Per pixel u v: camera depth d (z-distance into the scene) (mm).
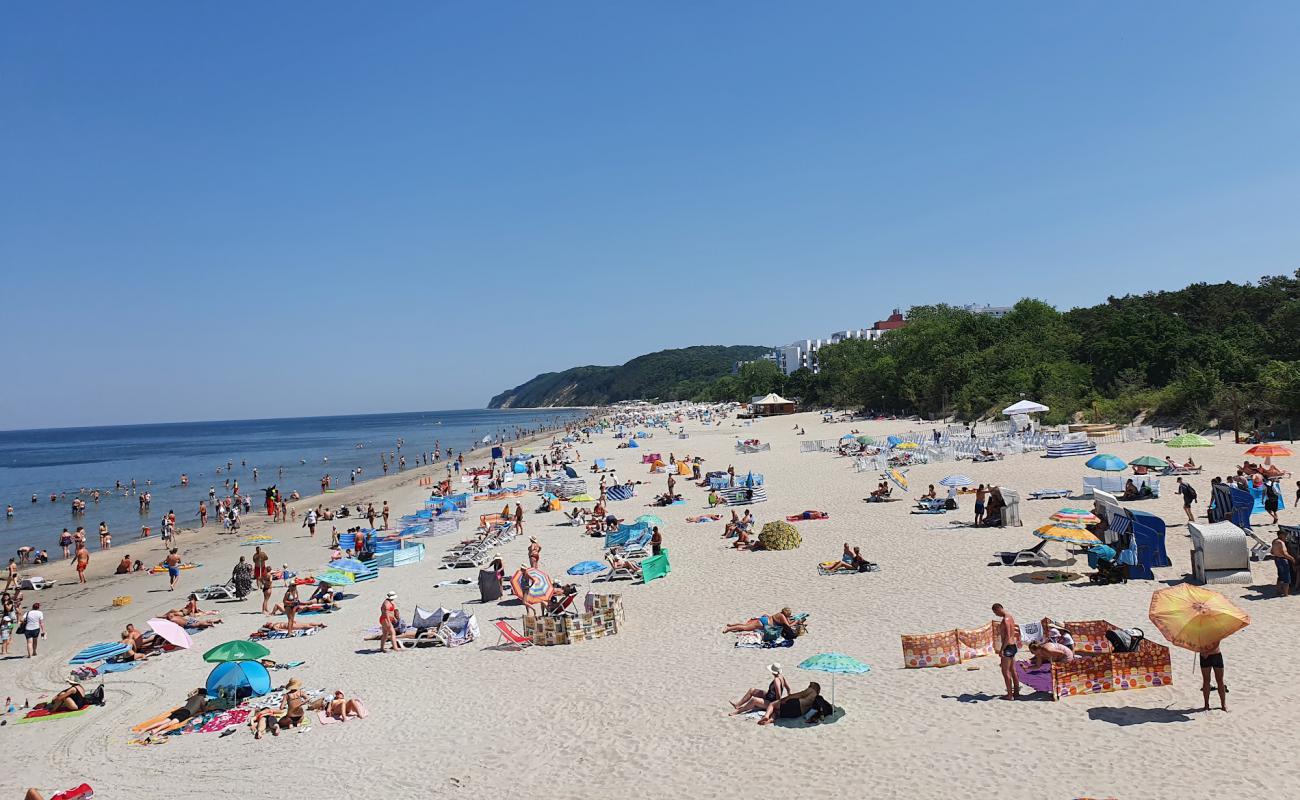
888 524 31016
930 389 97125
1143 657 13383
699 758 12578
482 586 25188
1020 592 20016
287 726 15797
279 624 23672
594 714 14961
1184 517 27062
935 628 17922
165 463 127125
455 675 18172
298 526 49188
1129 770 10727
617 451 85500
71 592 32969
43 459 163125
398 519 47625
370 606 25984
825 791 11047
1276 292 92438
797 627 18422
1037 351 88625
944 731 12523
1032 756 11398
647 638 19516
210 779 13680
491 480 60719
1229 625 11922
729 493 39812
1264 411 47750
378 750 14297
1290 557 17547
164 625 21062
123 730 16500
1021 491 35688
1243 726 11641
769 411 145000
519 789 12211
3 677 21188
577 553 31875
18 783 14250
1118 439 51281
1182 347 69375
